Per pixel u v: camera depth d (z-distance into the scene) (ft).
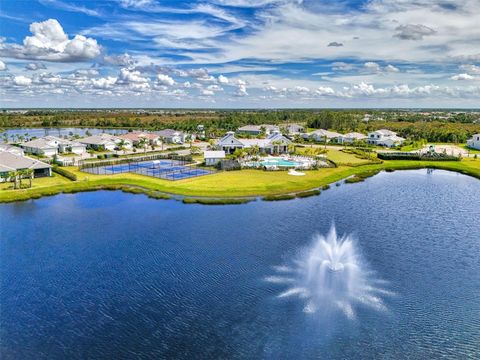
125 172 396.57
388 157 507.71
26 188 321.93
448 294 150.71
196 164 454.40
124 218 245.45
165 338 123.24
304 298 146.61
